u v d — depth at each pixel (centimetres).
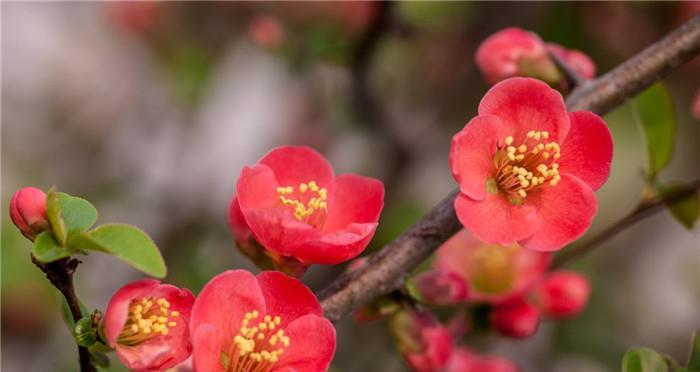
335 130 97
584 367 91
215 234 96
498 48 64
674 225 99
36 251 55
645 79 61
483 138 58
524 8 89
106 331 55
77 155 107
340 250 57
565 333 89
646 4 90
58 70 112
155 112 106
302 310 57
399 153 87
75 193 102
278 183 60
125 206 100
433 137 89
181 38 104
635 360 58
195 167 102
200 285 88
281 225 57
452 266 68
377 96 84
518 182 59
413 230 59
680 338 96
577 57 65
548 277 69
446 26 92
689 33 60
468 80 89
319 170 60
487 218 58
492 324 69
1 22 113
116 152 105
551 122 59
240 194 58
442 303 61
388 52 94
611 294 93
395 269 59
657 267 99
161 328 56
